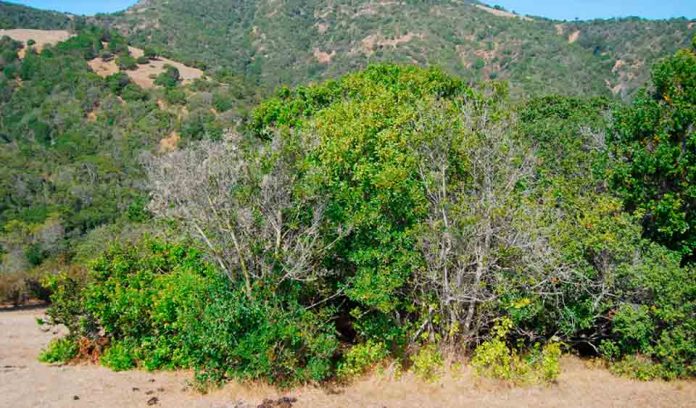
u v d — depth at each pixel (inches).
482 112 417.1
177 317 383.9
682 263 489.1
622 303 413.7
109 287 423.8
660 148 465.7
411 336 405.7
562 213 425.7
